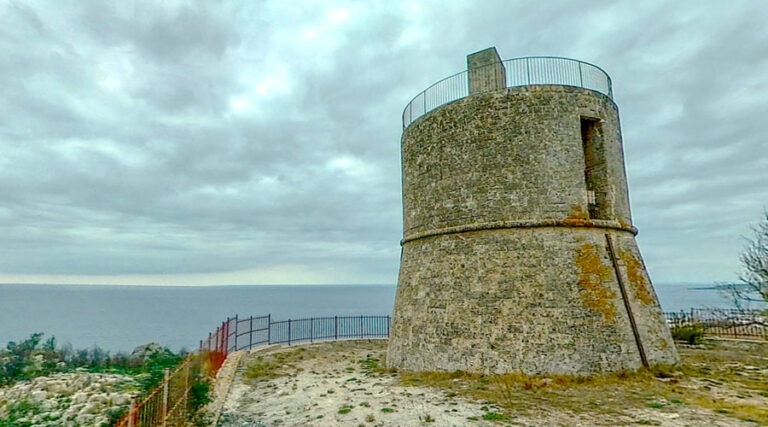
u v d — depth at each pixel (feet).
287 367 59.41
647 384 40.06
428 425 31.58
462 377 44.98
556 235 47.47
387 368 56.08
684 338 70.44
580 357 42.70
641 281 49.11
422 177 57.31
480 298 47.52
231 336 69.87
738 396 36.24
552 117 50.01
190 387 35.40
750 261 76.95
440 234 53.36
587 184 53.16
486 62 56.90
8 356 54.75
